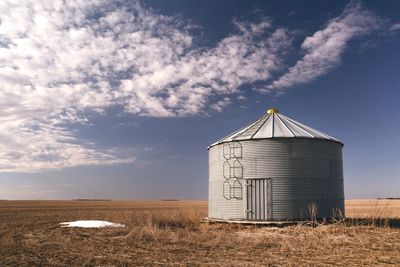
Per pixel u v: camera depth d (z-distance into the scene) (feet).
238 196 87.51
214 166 94.89
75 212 190.19
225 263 50.29
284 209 83.61
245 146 87.97
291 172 84.69
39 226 105.81
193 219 100.01
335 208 87.86
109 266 49.26
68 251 60.85
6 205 318.86
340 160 93.25
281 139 85.56
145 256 55.72
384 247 60.39
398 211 156.87
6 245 67.41
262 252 57.93
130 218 108.06
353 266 48.06
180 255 56.29
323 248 60.03
